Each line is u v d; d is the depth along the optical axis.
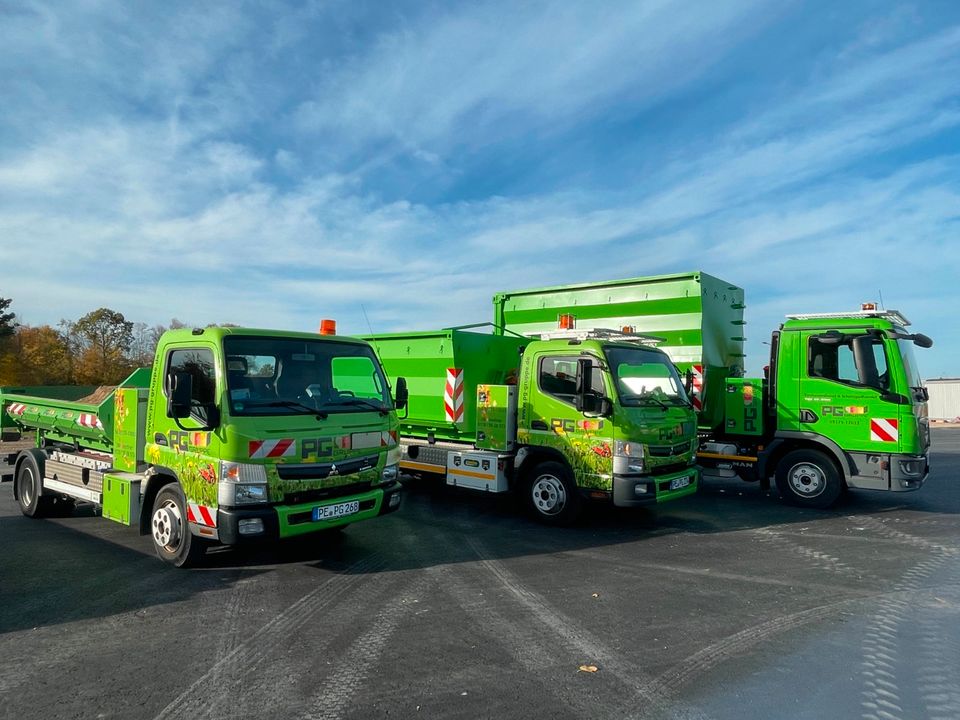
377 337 10.52
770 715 3.49
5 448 18.12
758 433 9.84
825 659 4.21
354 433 6.33
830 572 6.21
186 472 5.98
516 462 8.68
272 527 5.61
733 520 8.68
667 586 5.78
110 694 3.77
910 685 3.84
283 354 6.27
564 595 5.53
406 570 6.30
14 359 35.41
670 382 8.79
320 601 5.38
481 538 7.65
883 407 8.76
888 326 8.86
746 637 4.59
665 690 3.79
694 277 10.21
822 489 9.30
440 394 9.65
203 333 6.09
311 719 3.48
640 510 9.35
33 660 4.25
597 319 11.26
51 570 6.30
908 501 10.03
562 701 3.66
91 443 7.94
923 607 5.20
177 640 4.57
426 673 4.02
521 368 8.75
